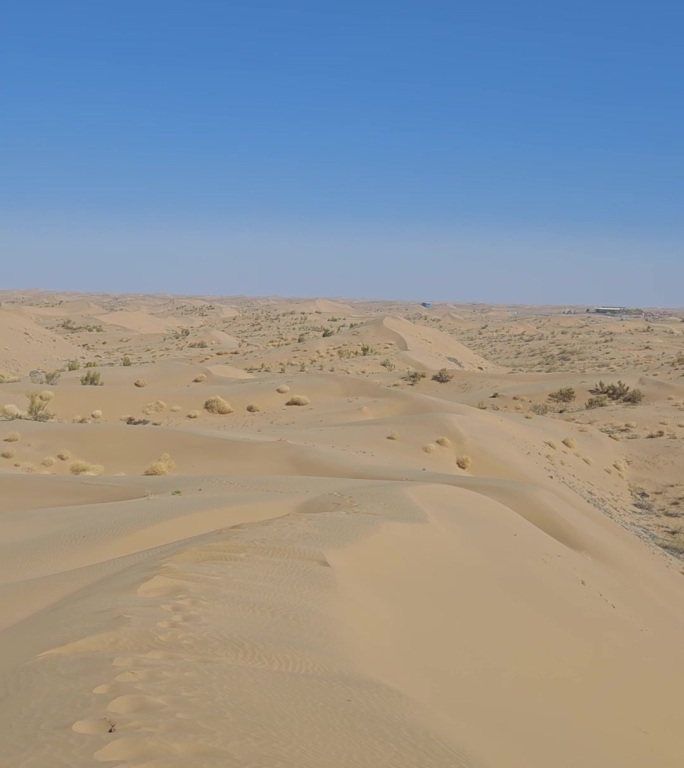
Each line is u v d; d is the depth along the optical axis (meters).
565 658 14.77
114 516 23.97
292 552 16.69
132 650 9.48
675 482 51.12
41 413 58.09
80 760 6.05
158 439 44.97
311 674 9.55
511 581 18.70
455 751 8.20
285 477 33.44
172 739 6.60
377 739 7.86
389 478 35.97
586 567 24.42
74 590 15.37
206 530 22.78
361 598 14.30
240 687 8.38
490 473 45.03
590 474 50.75
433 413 52.72
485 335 171.62
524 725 10.58
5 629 12.68
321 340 115.06
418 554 18.53
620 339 140.38
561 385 82.31
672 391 78.81
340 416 58.66
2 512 27.56
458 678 11.66
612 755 10.80
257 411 63.03
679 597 26.64
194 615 11.39
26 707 7.32
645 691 14.95
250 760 6.46
